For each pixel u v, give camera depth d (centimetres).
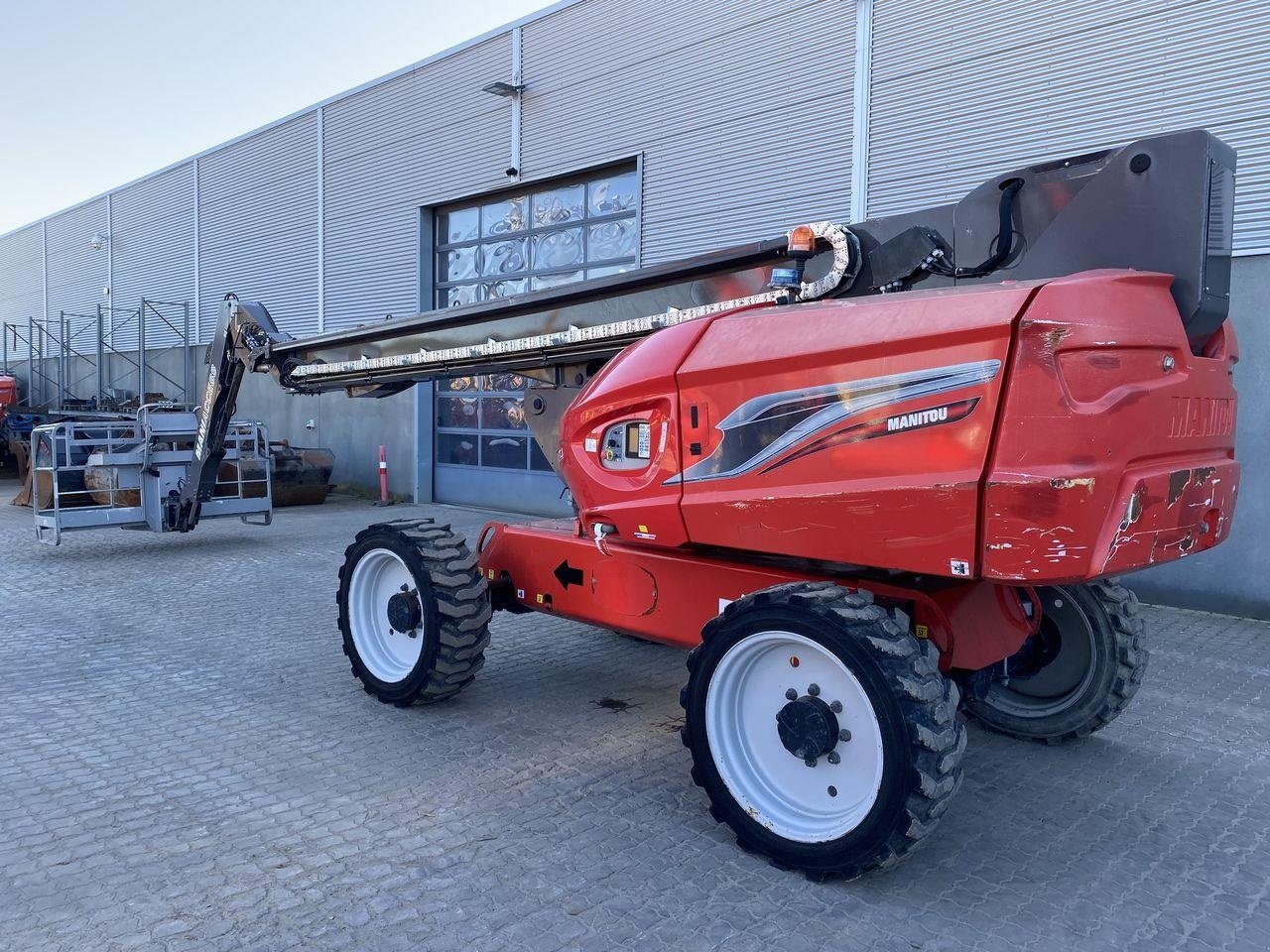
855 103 957
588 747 450
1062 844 356
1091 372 278
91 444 974
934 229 366
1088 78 797
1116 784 414
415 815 373
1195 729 484
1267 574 712
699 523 371
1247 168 716
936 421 297
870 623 308
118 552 997
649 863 336
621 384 402
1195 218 303
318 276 1683
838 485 322
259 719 486
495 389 1393
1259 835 366
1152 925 300
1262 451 712
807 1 997
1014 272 346
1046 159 827
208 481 913
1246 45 714
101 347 2175
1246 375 716
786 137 1026
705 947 283
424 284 1486
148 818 368
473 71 1372
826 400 325
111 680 550
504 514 1354
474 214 1432
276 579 859
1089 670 445
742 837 339
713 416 363
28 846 344
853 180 962
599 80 1214
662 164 1152
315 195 1677
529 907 304
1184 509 315
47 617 707
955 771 302
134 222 2262
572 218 1288
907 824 295
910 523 303
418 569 475
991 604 379
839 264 376
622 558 428
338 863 333
